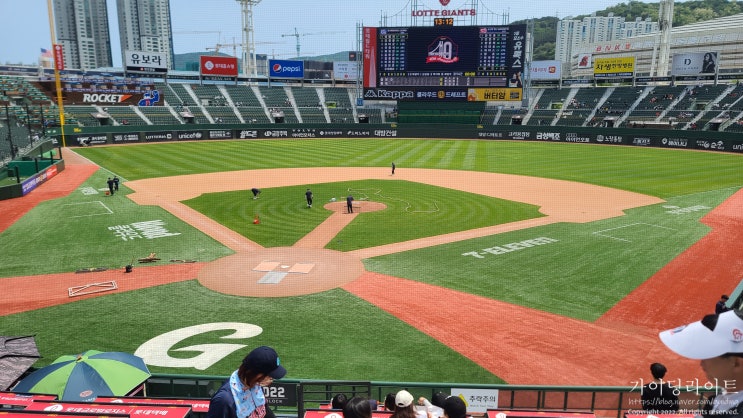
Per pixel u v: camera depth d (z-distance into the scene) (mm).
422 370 15336
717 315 3385
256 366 4832
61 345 17047
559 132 86562
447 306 20000
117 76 106188
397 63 85562
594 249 27094
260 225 32906
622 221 33156
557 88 105938
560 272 23656
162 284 22609
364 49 85625
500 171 55281
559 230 31031
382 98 87375
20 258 26266
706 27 165875
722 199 39844
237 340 17359
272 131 93000
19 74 100312
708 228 31297
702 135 72688
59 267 24891
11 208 37625
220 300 20812
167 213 36094
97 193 43156
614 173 52938
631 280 22562
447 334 17656
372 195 42406
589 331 17781
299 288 22062
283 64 112438
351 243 28812
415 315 19219
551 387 10758
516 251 26906
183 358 16172
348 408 4840
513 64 82312
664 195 41688
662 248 27203
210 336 17672
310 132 94562
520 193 43062
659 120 85500
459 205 38500
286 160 64375
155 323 18719
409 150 75312
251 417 4961
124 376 11156
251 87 110938
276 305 20281
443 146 80562
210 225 32938
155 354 16438
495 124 95938
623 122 88438
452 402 5480
